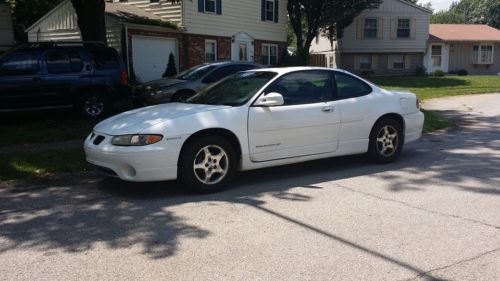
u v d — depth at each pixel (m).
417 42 36.91
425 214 5.08
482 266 3.81
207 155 5.94
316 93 6.83
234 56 24.56
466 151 8.57
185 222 4.91
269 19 26.80
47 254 4.16
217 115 6.00
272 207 5.38
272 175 6.92
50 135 9.98
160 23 20.61
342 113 6.91
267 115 6.27
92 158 6.00
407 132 7.71
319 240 4.39
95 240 4.47
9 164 7.51
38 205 5.65
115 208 5.45
